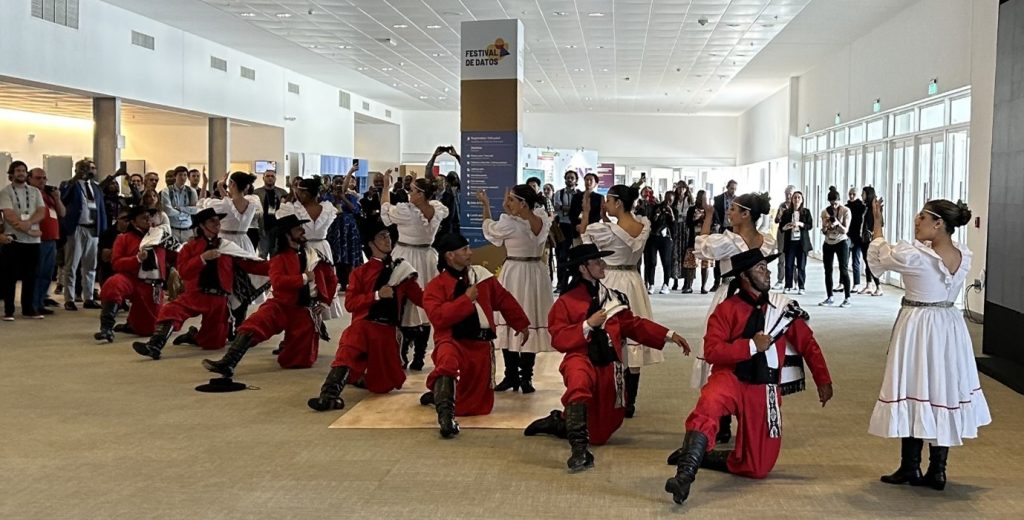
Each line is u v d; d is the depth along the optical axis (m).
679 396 7.00
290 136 24.75
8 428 5.85
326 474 4.91
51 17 14.27
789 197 14.94
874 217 5.04
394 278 6.87
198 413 6.30
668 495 4.59
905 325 4.70
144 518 4.21
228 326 8.86
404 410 6.41
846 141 20.14
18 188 10.73
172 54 18.17
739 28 17.33
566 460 5.20
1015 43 8.16
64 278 11.72
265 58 22.42
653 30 17.59
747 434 4.81
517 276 6.92
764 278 4.79
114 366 7.95
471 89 11.96
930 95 14.03
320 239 9.12
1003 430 5.99
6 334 9.66
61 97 17.81
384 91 29.50
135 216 9.57
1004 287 8.27
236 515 4.26
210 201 9.82
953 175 13.74
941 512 4.38
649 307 6.43
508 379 7.11
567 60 21.78
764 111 30.03
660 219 14.81
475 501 4.48
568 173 13.72
